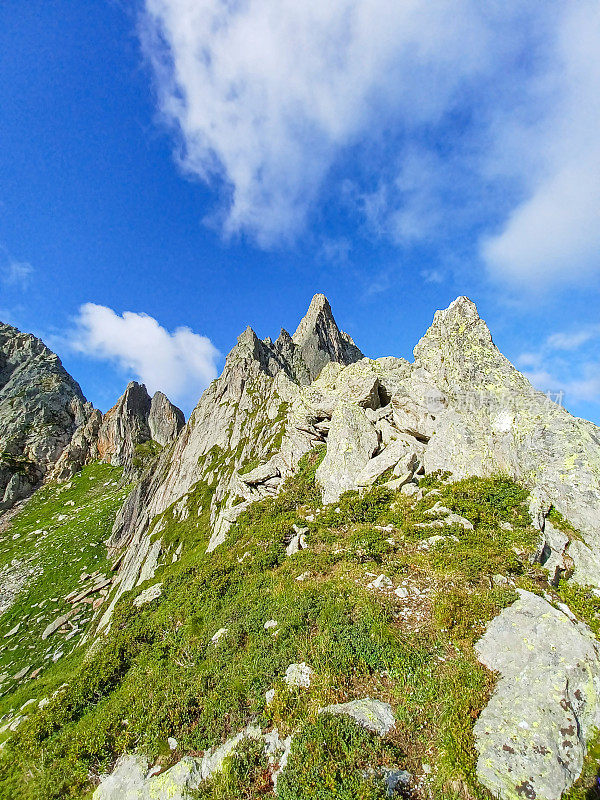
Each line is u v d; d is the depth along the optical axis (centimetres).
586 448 1811
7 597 4975
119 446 10444
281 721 1077
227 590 2133
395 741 949
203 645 1691
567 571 1513
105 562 5506
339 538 2091
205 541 3747
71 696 1702
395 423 2909
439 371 2653
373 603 1396
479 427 2298
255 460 4609
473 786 845
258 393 6425
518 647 1130
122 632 2203
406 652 1173
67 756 1318
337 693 1103
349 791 824
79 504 8088
